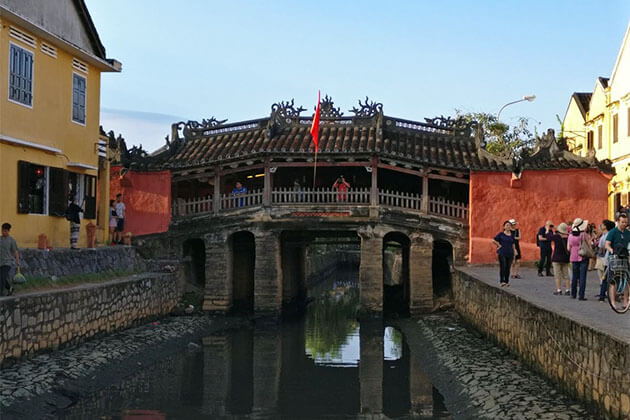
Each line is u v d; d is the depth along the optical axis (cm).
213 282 2845
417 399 1647
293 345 2361
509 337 1781
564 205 2752
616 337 1015
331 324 2872
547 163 2758
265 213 2803
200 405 1570
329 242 3231
